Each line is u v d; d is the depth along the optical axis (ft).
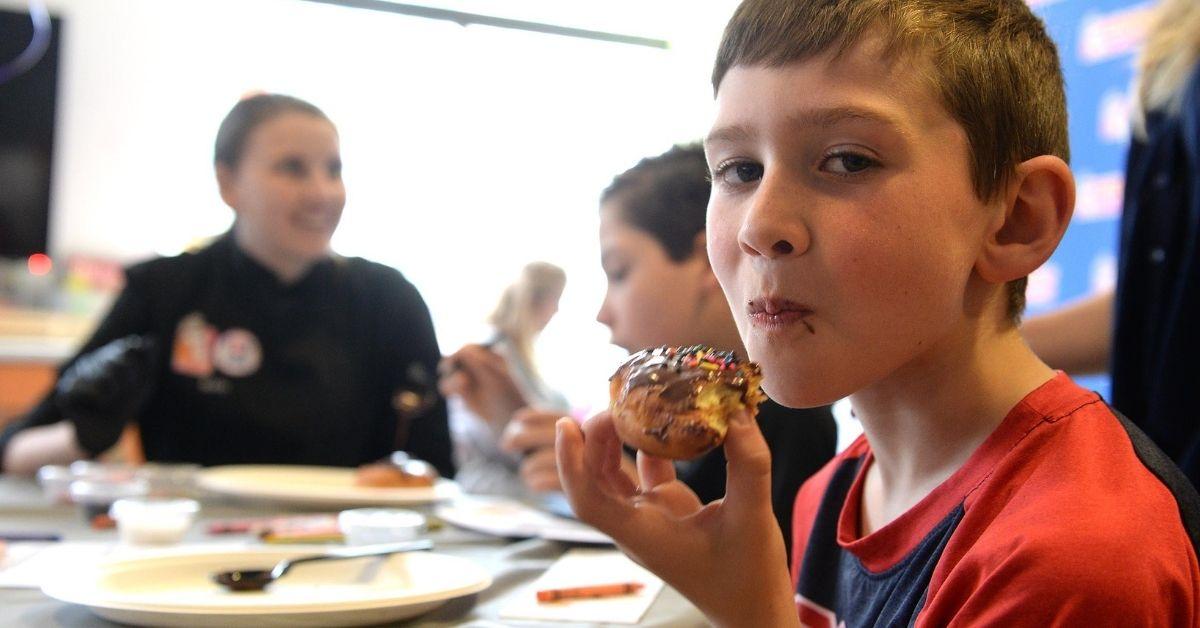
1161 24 4.74
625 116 15.34
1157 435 4.47
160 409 7.22
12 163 14.30
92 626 2.86
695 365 2.45
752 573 2.52
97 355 6.11
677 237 4.92
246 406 7.22
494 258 15.94
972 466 2.50
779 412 4.55
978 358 2.55
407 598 2.87
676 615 3.09
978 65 2.40
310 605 2.74
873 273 2.29
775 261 2.35
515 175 15.90
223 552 3.49
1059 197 2.48
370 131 15.70
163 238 15.35
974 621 2.10
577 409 14.60
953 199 2.35
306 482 5.79
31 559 3.77
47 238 14.49
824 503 3.26
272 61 15.52
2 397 11.88
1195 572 2.16
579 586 3.37
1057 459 2.34
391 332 7.88
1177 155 4.56
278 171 7.14
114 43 14.99
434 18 9.90
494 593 3.39
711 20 14.60
